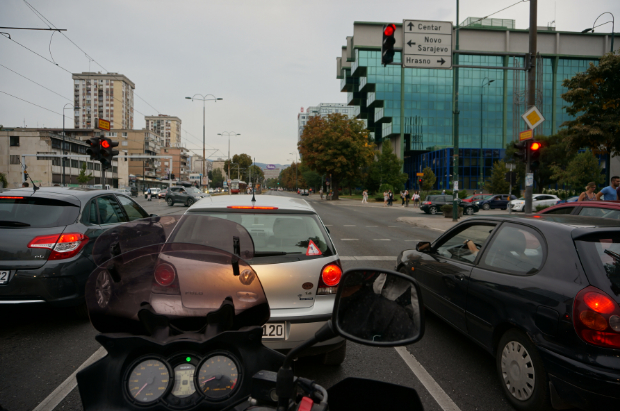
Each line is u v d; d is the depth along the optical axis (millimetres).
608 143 17891
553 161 50531
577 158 40250
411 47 12852
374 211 33719
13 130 73625
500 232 3766
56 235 4547
